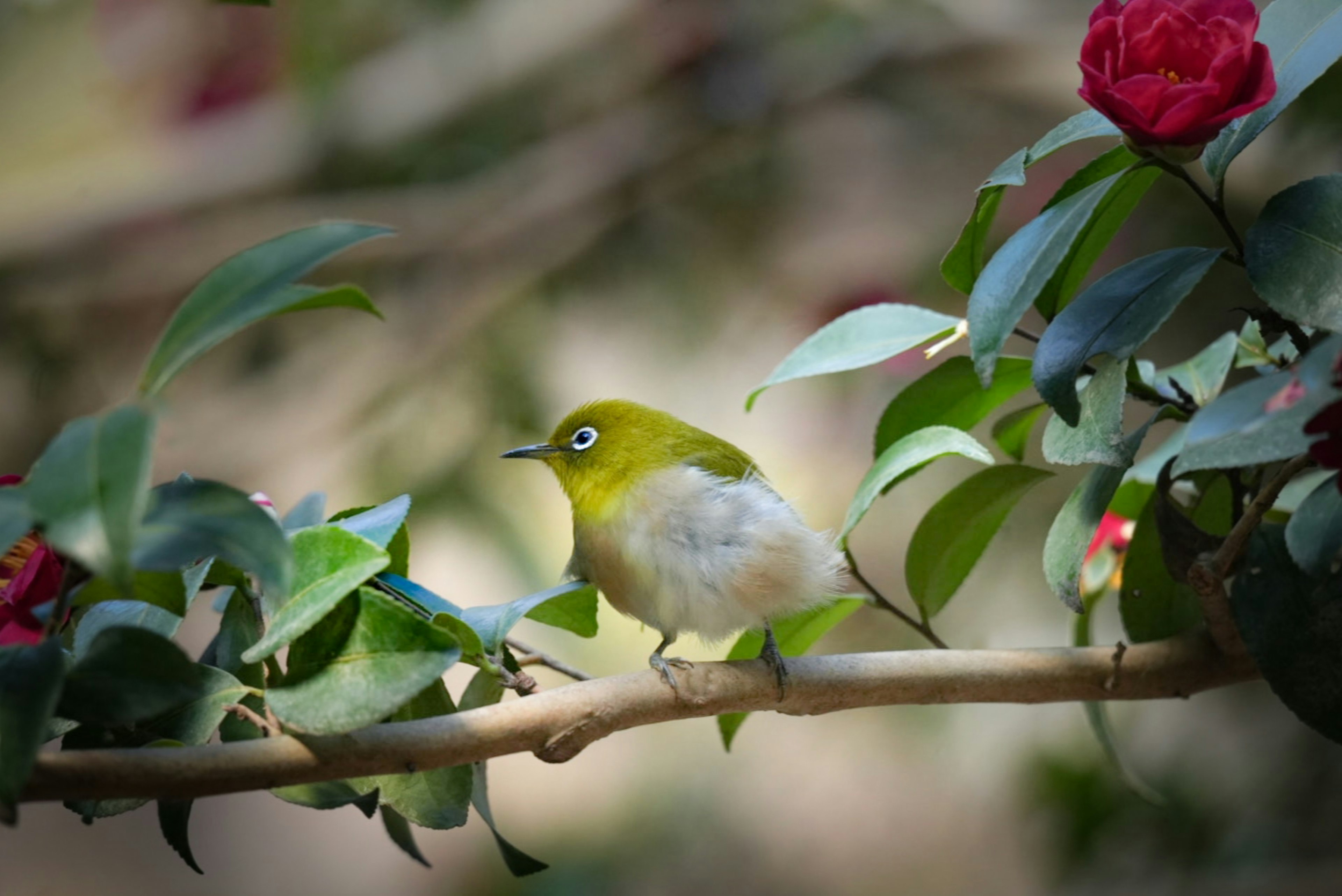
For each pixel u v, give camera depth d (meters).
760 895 12.47
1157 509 4.83
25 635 3.77
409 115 13.67
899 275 12.27
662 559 5.70
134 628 3.51
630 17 13.35
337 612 3.81
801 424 12.75
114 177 14.28
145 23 13.88
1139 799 9.20
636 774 13.22
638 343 13.28
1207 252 4.30
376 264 13.35
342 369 13.27
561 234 13.21
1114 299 4.29
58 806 15.67
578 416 6.10
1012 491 5.47
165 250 14.00
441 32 13.63
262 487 13.38
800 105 13.11
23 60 14.34
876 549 11.34
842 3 13.20
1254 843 9.00
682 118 13.30
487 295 12.88
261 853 15.13
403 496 4.58
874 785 13.03
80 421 3.19
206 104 14.06
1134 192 4.66
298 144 13.76
